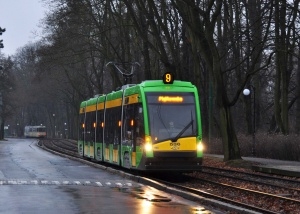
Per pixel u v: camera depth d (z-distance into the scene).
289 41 60.72
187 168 33.28
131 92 36.44
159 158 32.81
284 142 51.34
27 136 185.38
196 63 57.97
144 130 33.12
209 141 64.88
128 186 27.31
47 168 39.28
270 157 53.69
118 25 59.88
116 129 40.03
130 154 35.56
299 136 51.97
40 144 103.94
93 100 51.00
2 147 87.25
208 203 21.25
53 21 67.38
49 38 73.06
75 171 36.66
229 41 63.38
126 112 37.25
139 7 52.22
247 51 67.25
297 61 70.38
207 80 77.19
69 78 102.62
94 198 22.31
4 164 43.47
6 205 20.20
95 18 67.69
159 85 34.28
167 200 21.95
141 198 22.50
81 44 70.81
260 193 25.91
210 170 42.75
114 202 21.16
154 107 33.56
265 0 56.00
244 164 44.03
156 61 66.19
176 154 33.06
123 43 70.38
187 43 63.00
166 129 33.31
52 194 23.55
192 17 44.78
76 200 21.62
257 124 77.50
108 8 61.75
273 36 55.00
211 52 44.78
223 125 45.59
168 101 33.88
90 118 51.62
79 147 58.66
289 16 55.41
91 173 35.12
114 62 66.31
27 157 55.12
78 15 62.78
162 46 52.16
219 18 65.06
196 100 34.38
